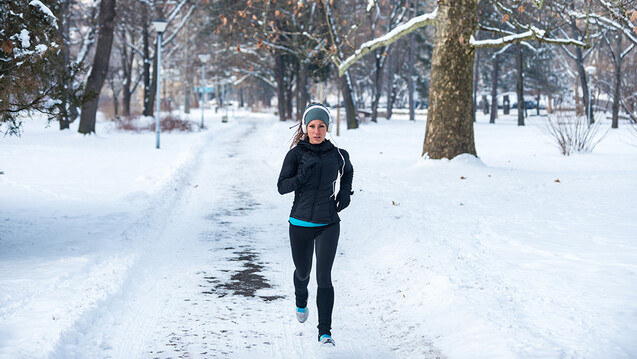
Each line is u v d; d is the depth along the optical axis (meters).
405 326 5.26
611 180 13.92
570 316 4.99
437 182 13.93
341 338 5.09
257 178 16.39
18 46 6.79
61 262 6.95
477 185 13.38
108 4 28.72
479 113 87.69
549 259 6.92
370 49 17.03
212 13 37.19
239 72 63.28
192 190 14.15
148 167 17.83
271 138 31.42
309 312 5.83
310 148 4.85
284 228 9.82
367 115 61.16
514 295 5.59
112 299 5.91
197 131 37.97
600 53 55.44
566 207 10.57
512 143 29.83
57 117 7.66
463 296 5.56
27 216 9.83
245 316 5.68
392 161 19.20
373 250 8.02
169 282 6.75
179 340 5.03
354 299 6.14
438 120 16.27
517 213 9.99
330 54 16.89
